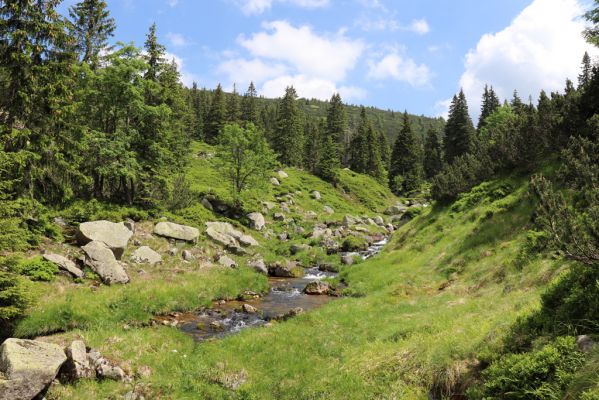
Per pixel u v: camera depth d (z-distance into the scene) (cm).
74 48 3291
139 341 1355
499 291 1471
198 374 1202
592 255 738
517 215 2081
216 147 4847
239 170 4688
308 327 1622
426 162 10169
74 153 2486
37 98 2069
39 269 1831
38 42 2025
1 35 1941
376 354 1161
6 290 1292
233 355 1349
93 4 3438
